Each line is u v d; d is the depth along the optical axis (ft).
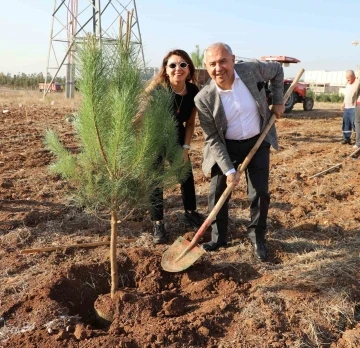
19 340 8.89
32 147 25.72
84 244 12.94
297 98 57.67
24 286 10.75
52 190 17.67
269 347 8.71
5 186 18.22
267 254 12.61
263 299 10.11
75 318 9.78
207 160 12.10
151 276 11.23
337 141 32.01
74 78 9.22
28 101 57.16
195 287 10.94
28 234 13.62
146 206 10.39
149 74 9.56
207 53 10.45
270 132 11.82
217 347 8.79
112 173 9.27
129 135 9.00
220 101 10.94
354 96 28.04
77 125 9.49
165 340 8.83
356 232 14.24
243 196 17.53
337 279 11.00
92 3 54.80
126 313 9.85
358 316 9.86
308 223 14.67
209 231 14.23
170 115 10.08
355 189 18.79
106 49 8.73
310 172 21.66
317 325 9.34
